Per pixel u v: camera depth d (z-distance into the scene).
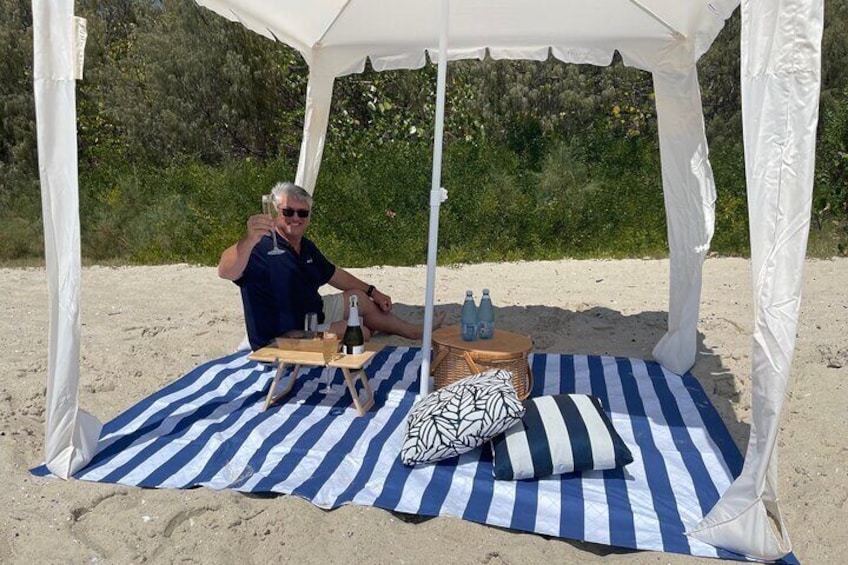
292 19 5.90
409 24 6.09
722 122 13.16
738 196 11.85
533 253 11.38
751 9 3.03
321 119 6.66
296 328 5.29
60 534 3.34
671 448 4.36
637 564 3.20
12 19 14.14
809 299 8.04
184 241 11.27
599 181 12.34
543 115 13.62
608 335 6.86
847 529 3.45
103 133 13.55
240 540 3.33
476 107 13.36
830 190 11.50
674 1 5.09
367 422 4.67
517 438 3.96
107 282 9.29
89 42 13.85
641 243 11.44
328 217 11.34
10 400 4.98
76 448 3.96
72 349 3.87
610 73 13.59
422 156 12.14
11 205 12.41
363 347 4.93
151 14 15.25
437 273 9.95
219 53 12.97
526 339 5.02
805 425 4.68
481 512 3.56
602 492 3.78
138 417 4.72
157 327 6.93
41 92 3.63
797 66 2.94
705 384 5.54
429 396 4.37
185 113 13.02
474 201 11.59
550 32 6.11
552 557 3.23
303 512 3.54
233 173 12.35
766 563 3.22
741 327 7.00
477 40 6.45
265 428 4.55
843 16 13.38
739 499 3.29
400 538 3.36
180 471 3.97
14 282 9.28
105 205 12.13
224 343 6.49
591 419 4.07
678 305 5.78
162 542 3.31
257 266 5.14
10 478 3.85
